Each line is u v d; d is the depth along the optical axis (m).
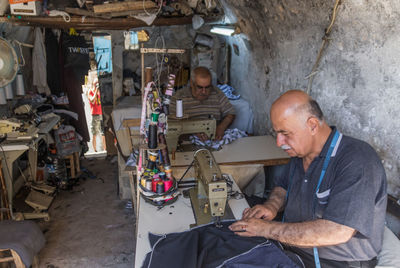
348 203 1.40
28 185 4.29
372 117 2.21
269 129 3.95
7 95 3.94
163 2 4.35
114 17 4.30
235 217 2.05
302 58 3.04
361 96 2.30
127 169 3.45
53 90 5.39
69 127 4.87
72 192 4.58
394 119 2.03
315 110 1.53
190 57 5.61
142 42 2.32
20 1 3.91
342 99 2.51
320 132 1.57
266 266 1.55
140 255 1.71
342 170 1.48
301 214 1.70
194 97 3.81
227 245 1.69
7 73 3.44
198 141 3.39
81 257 3.28
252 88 4.43
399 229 2.10
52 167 4.62
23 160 4.64
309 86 2.89
